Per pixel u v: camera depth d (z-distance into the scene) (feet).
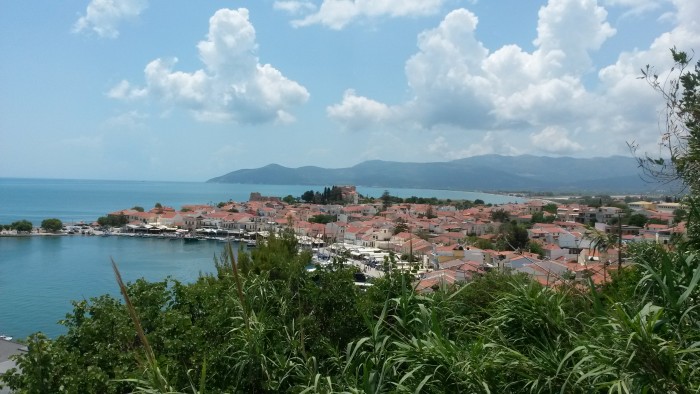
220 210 459.32
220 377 21.11
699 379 11.45
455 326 19.85
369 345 18.25
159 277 190.39
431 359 14.20
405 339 17.21
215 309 25.50
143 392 15.78
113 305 25.62
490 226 328.08
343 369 18.06
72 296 155.33
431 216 410.72
